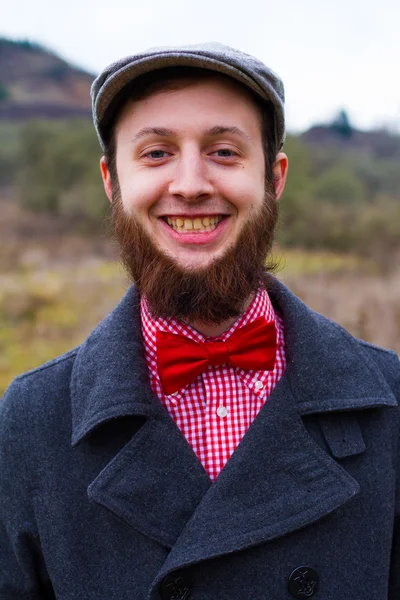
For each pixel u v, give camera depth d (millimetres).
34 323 8469
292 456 1428
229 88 1433
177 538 1363
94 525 1429
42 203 30438
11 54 144125
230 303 1489
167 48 1428
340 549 1409
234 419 1527
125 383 1440
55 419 1512
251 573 1362
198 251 1462
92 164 29453
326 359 1524
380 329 6375
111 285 11383
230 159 1456
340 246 19312
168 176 1433
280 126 1566
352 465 1463
